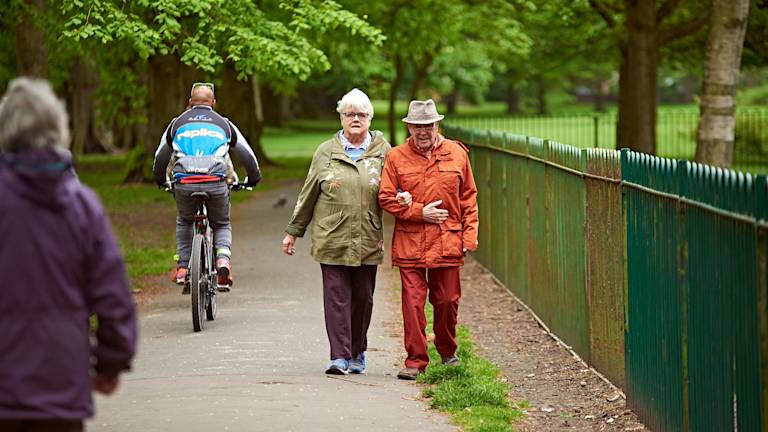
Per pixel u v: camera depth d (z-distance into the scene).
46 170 6.29
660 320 10.97
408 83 102.50
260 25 25.59
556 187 16.88
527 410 12.38
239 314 18.08
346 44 46.19
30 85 6.38
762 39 42.09
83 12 23.61
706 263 9.38
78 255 6.38
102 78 54.47
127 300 6.50
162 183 17.25
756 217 8.11
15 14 30.39
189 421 10.84
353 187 13.30
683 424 10.17
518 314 19.25
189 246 17.05
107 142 75.88
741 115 58.94
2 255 6.25
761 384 7.98
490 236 24.06
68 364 6.26
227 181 17.34
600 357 14.06
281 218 34.06
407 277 13.47
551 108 124.81
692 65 53.03
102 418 10.97
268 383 12.73
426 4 44.53
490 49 54.88
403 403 12.05
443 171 13.30
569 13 39.28
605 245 13.72
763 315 7.93
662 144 71.81
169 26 23.61
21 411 6.14
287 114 115.69
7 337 6.20
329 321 13.46
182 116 16.86
